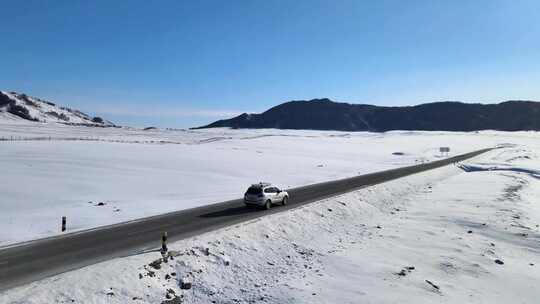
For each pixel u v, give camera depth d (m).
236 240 20.45
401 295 16.30
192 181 48.06
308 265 19.48
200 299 15.41
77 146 73.69
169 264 16.88
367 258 20.77
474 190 46.22
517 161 91.12
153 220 26.48
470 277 19.09
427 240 24.81
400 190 45.72
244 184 47.88
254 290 16.39
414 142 166.25
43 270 15.94
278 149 107.31
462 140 191.00
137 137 142.12
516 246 24.58
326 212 29.75
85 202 33.47
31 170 46.88
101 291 14.02
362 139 173.50
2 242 20.52
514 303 16.66
